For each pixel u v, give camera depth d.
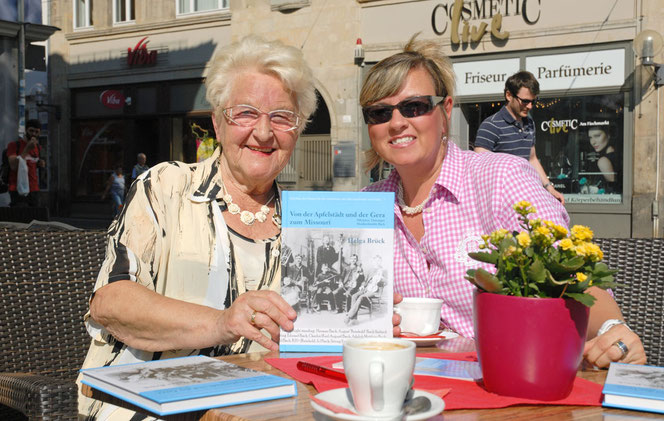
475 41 13.41
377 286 1.84
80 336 2.31
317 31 15.15
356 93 14.80
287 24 15.56
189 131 18.06
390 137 2.48
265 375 1.40
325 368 1.50
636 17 12.06
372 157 2.80
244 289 2.14
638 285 2.38
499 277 1.38
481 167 2.39
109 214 19.75
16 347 2.18
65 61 19.81
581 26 12.50
